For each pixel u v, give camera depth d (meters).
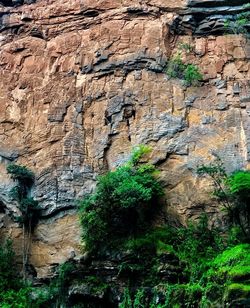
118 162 19.47
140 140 19.53
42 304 17.53
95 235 17.44
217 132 19.09
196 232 17.30
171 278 15.95
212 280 14.60
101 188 17.70
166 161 19.05
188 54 20.64
